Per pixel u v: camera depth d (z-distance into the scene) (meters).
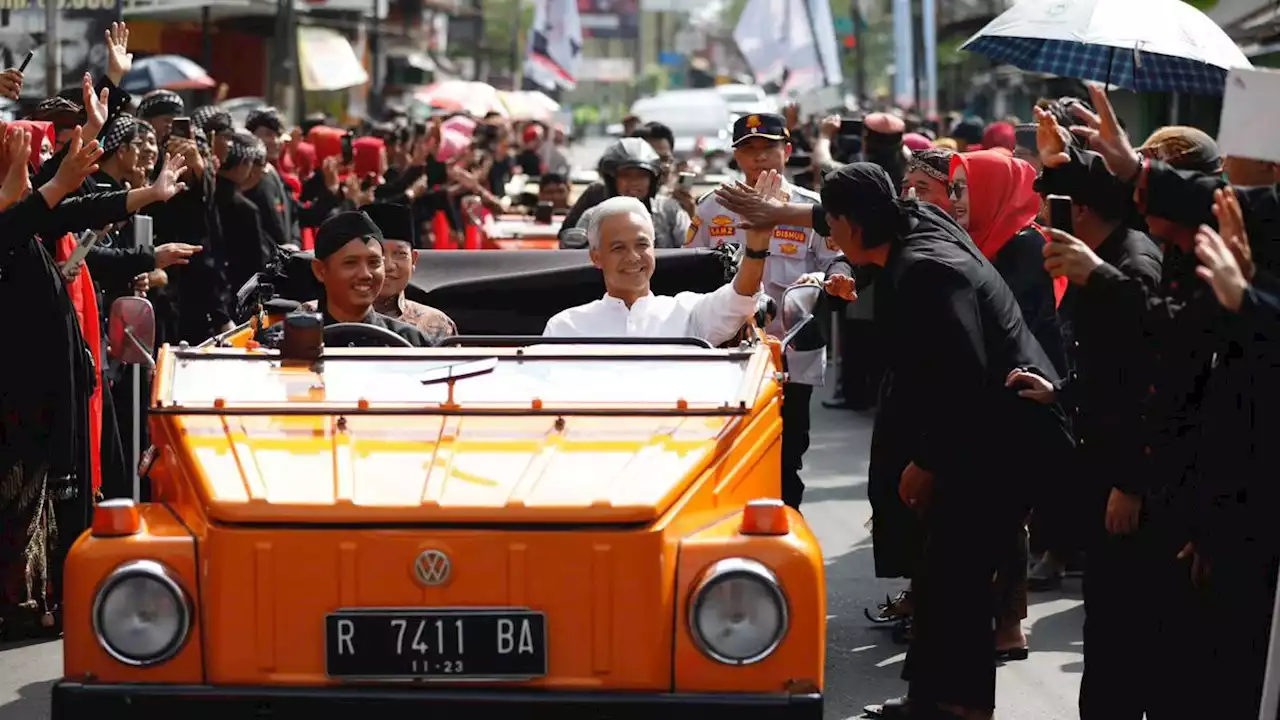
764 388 5.64
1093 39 8.67
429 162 17.02
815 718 4.77
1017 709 6.90
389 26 45.12
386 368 5.77
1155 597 5.67
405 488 4.96
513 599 4.85
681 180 16.16
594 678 4.85
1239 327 4.91
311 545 4.85
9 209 7.16
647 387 5.67
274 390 5.62
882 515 7.12
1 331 7.50
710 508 5.15
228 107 26.02
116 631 4.84
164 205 11.04
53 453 7.63
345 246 6.45
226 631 4.85
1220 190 4.92
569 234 9.70
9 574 7.70
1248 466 5.12
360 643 4.84
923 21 31.91
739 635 4.82
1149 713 5.79
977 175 7.85
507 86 74.06
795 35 31.22
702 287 7.91
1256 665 5.32
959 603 5.99
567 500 4.88
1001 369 5.90
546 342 6.33
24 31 22.12
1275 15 16.16
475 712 4.80
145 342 6.12
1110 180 5.62
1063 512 5.97
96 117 7.28
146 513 5.14
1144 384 5.36
